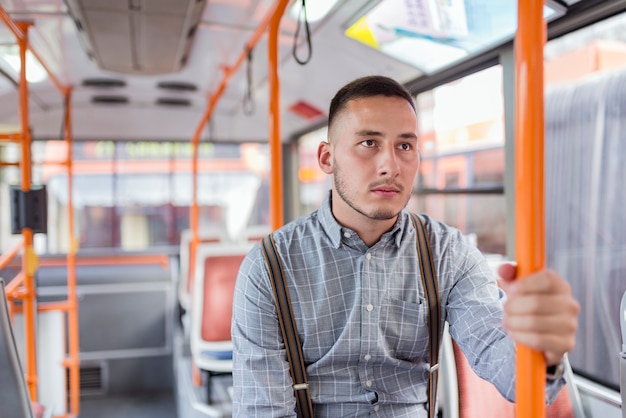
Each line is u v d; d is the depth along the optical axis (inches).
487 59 110.7
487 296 53.9
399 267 54.4
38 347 180.1
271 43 84.0
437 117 132.5
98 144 216.7
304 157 233.3
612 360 92.4
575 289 102.4
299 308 53.9
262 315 54.2
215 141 220.8
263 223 331.9
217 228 462.0
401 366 54.2
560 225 105.1
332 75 153.7
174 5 104.8
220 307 145.7
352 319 53.0
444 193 129.3
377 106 48.2
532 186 33.5
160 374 208.7
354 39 127.5
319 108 185.2
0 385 72.7
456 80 124.9
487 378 47.4
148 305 207.9
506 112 103.0
